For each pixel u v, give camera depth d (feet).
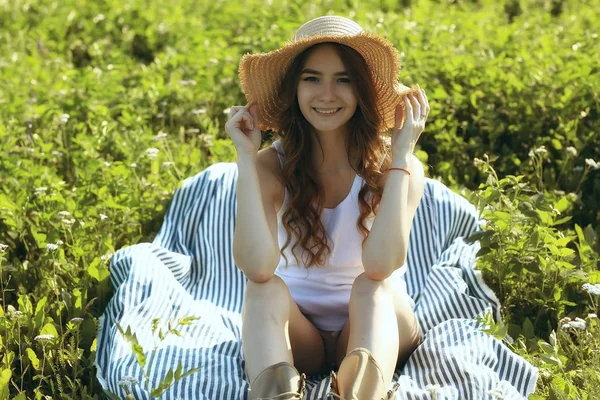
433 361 12.65
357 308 11.93
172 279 14.87
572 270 14.44
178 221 16.83
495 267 15.17
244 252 12.01
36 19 32.30
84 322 13.93
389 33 25.77
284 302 11.95
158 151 18.30
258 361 11.39
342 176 12.80
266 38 25.88
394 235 12.03
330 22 12.17
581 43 24.02
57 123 21.31
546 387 12.42
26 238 16.83
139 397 11.80
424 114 12.51
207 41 27.30
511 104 21.06
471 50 24.79
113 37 31.01
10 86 23.52
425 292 14.90
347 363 11.24
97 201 17.30
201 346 13.35
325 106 12.21
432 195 16.31
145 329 13.47
